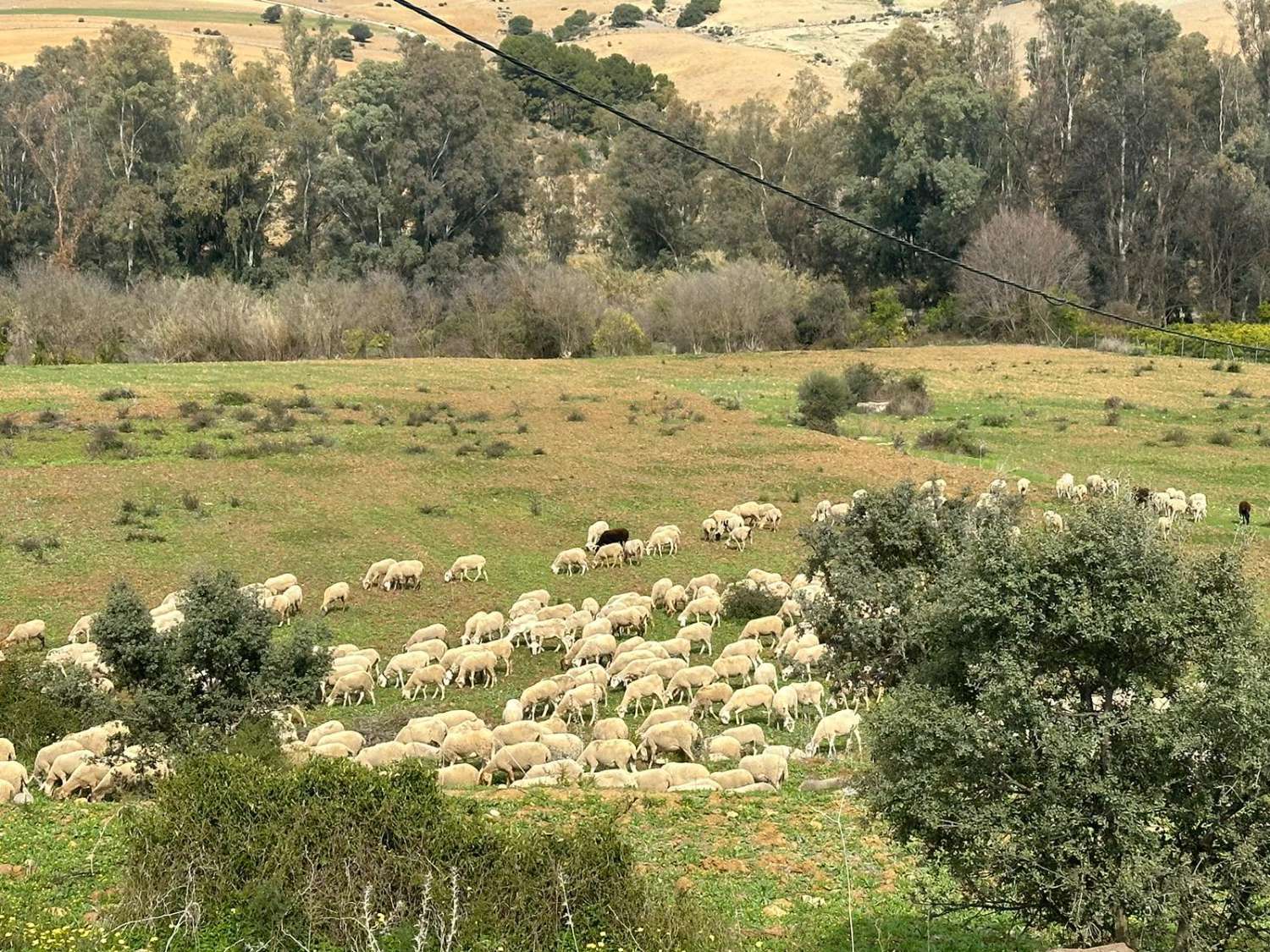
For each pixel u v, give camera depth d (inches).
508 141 4576.8
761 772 850.8
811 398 2368.4
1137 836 460.4
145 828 574.2
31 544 1568.7
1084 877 460.8
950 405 2664.9
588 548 1691.7
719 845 705.0
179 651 789.2
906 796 497.0
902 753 500.4
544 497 1903.3
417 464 2025.1
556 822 719.1
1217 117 4611.2
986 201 4377.5
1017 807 480.4
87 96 4697.3
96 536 1636.3
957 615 503.2
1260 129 4392.2
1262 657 467.2
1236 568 489.7
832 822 749.9
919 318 4261.8
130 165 4539.9
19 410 2212.1
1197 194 4165.8
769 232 4862.2
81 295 3159.5
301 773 598.2
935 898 543.5
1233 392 2738.7
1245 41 4825.3
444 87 4347.9
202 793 582.2
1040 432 2388.0
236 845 563.5
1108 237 4335.6
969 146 4562.0
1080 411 2581.2
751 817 757.3
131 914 546.9
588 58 6776.6
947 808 490.3
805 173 4815.5
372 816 569.0
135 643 785.6
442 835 565.6
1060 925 505.0
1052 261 3850.9
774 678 1120.2
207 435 2107.5
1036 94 4726.9
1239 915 462.0
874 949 567.2
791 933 581.6
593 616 1364.4
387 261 4239.7
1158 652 484.1
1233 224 4131.4
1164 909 444.5
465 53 4498.0
